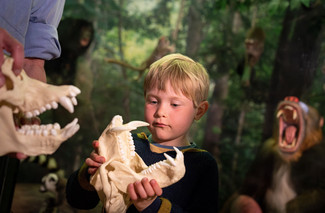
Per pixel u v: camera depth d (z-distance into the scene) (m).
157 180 1.13
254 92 6.49
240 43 7.79
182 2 9.09
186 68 1.51
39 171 6.09
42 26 1.52
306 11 4.77
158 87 1.47
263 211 3.35
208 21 8.79
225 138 7.50
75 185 1.47
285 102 3.39
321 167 3.21
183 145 1.56
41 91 1.03
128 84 7.84
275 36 6.89
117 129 1.13
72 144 5.57
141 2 9.52
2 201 1.38
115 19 9.02
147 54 9.34
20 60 1.01
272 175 3.36
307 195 3.13
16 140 1.02
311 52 4.63
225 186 6.46
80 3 8.06
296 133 3.34
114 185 1.12
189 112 1.49
